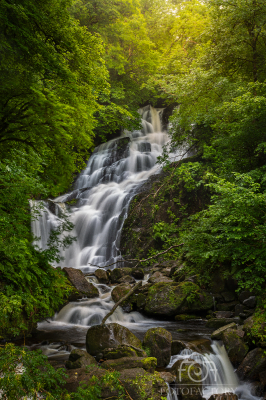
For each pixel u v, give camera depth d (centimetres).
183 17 2192
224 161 1177
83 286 1114
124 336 680
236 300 949
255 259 859
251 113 1012
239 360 638
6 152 731
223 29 1327
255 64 1330
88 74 814
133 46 2530
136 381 489
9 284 641
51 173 740
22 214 673
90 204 1936
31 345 732
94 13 2208
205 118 1347
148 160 2369
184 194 1577
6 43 612
